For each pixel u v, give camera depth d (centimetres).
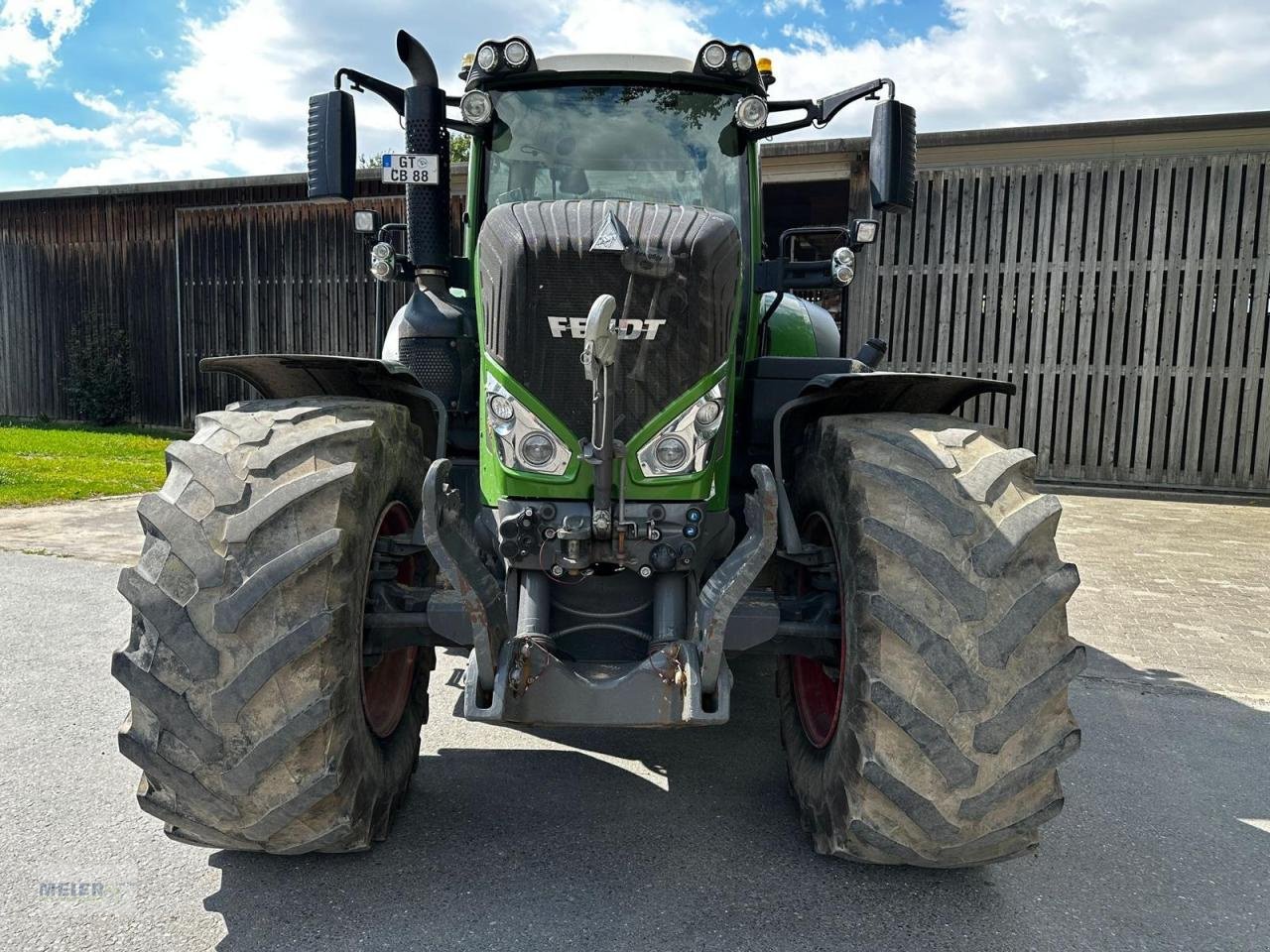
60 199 1609
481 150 360
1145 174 1071
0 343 1689
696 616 262
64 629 495
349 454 259
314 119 313
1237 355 1064
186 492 245
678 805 316
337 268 1416
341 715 241
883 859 253
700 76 347
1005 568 239
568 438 271
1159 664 486
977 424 283
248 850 253
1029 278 1117
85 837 283
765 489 241
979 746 231
